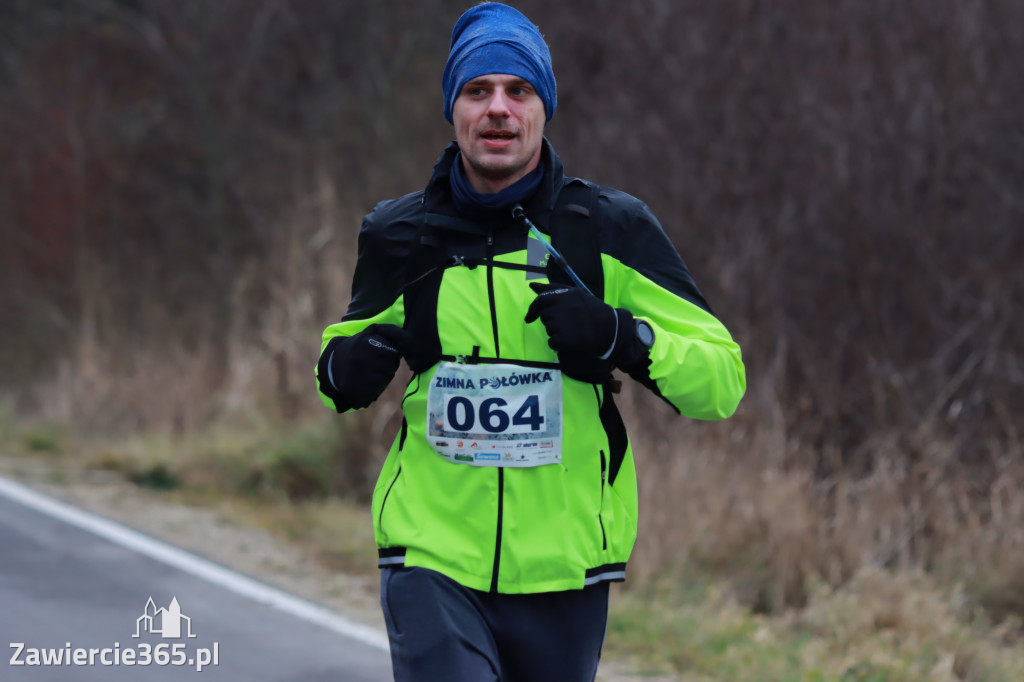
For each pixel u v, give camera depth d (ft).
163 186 180.86
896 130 94.02
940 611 59.82
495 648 28.02
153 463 90.79
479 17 28.30
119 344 135.54
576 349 26.61
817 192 95.45
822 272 92.38
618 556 29.01
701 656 53.93
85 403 113.19
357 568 68.33
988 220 91.71
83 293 161.79
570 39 129.29
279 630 55.36
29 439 106.11
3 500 80.48
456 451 28.07
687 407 28.40
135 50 188.96
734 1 110.83
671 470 72.43
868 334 88.69
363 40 176.45
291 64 179.52
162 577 63.41
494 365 27.91
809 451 76.95
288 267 106.11
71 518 76.07
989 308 87.25
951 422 81.10
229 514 79.82
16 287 172.55
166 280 168.35
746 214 101.19
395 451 30.01
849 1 101.55
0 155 183.21
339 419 88.94
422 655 27.30
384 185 155.94
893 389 83.46
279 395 98.94
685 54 113.70
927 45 96.63
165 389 111.65
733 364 28.60
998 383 83.92
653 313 28.58
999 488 72.95
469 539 28.04
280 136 174.81
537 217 28.25
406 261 28.86
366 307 30.14
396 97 167.94
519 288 27.89
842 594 62.44
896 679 51.65
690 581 65.82
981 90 94.43
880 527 69.77
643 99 117.60
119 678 47.91
